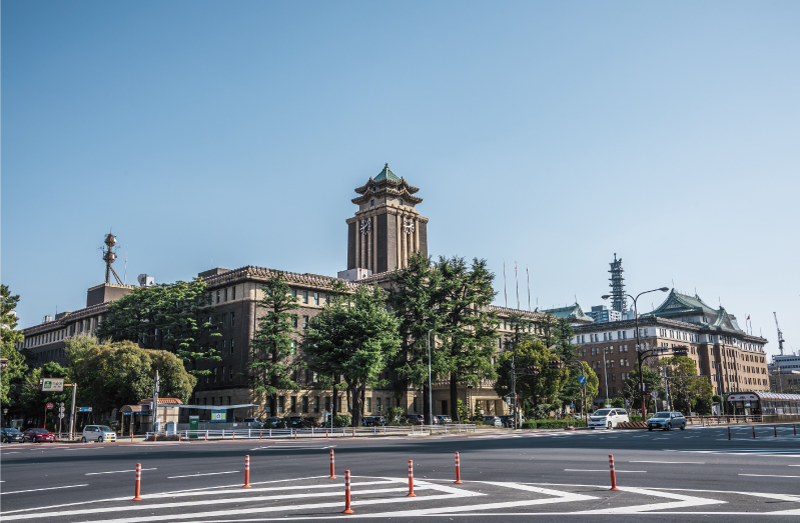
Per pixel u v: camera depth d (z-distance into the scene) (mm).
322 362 63406
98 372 62219
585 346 139000
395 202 115750
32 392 74000
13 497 15805
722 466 21109
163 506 14000
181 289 75688
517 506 13398
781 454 26203
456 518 12094
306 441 48344
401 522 11750
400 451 32344
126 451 35781
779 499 13891
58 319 116500
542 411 77438
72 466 24984
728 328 149000
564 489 15945
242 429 58625
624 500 14000
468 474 19781
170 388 64312
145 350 65375
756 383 156875
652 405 104875
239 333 73000
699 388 104688
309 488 16750
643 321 130250
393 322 64062
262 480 18828
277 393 69188
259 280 74000
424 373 68062
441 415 79438
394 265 110250
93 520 12422
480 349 72500
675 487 15961
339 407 77188
